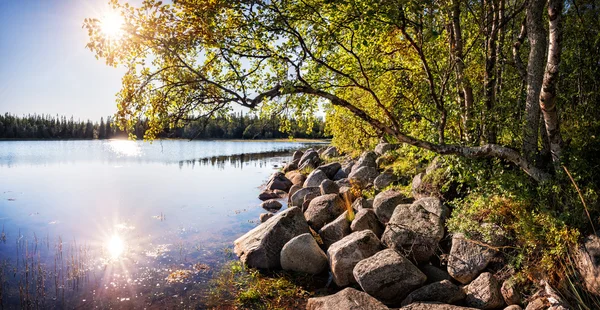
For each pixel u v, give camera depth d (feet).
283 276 26.16
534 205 20.58
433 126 27.22
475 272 20.89
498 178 21.68
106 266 29.48
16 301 23.62
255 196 60.95
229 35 21.71
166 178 84.58
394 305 21.04
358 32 21.65
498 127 24.38
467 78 27.96
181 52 21.02
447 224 24.41
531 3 20.35
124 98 20.99
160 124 22.54
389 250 23.15
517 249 19.77
